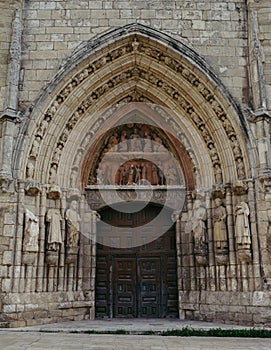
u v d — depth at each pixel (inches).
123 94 660.7
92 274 616.4
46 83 608.7
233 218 582.2
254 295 535.8
